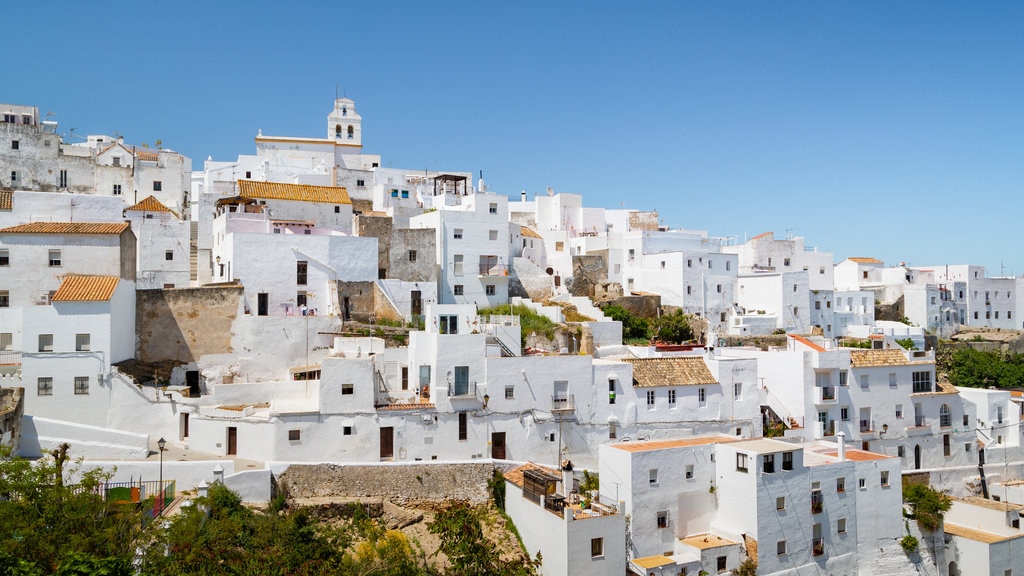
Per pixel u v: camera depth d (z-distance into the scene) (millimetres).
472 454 54312
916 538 57750
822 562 52719
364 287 70438
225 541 37188
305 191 82500
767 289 98312
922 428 68438
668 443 54031
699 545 49688
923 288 117188
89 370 53219
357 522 47125
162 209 81062
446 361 54531
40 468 35781
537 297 86750
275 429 50438
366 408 52250
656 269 98750
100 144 107125
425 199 106750
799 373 63750
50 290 58844
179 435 53844
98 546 32344
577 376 57625
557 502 47188
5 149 87062
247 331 61438
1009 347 112938
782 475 51375
